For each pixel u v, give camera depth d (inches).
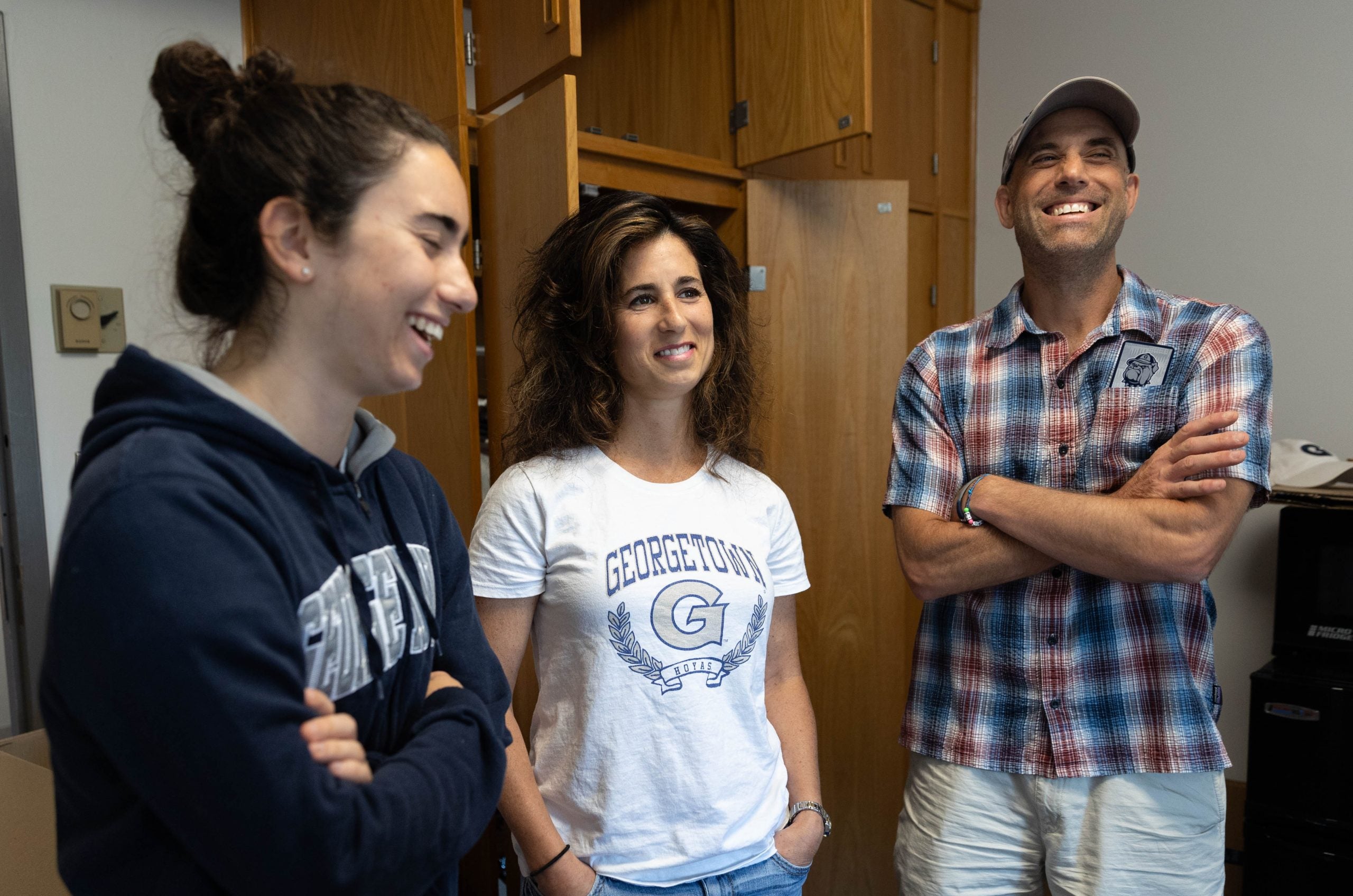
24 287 78.2
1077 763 53.7
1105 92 54.6
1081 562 50.5
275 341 26.2
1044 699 54.8
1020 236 57.9
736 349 54.5
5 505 78.3
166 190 29.9
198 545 21.6
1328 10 107.3
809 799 51.2
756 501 51.8
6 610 79.0
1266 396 51.6
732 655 46.7
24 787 49.9
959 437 59.6
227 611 21.6
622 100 101.8
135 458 22.1
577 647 45.9
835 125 79.6
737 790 46.2
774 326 92.3
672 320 47.5
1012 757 55.6
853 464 95.4
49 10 79.4
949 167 133.7
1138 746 53.2
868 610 96.8
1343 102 107.0
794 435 94.0
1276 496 92.1
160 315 29.3
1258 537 112.0
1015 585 55.9
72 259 81.4
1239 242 115.0
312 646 25.7
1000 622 56.2
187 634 20.9
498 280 74.0
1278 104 111.3
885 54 118.5
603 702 45.0
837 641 97.0
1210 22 115.6
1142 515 48.8
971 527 54.4
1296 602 94.8
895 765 98.0
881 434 95.4
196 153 26.3
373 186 25.4
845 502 95.7
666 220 50.4
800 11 81.7
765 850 47.4
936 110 129.2
